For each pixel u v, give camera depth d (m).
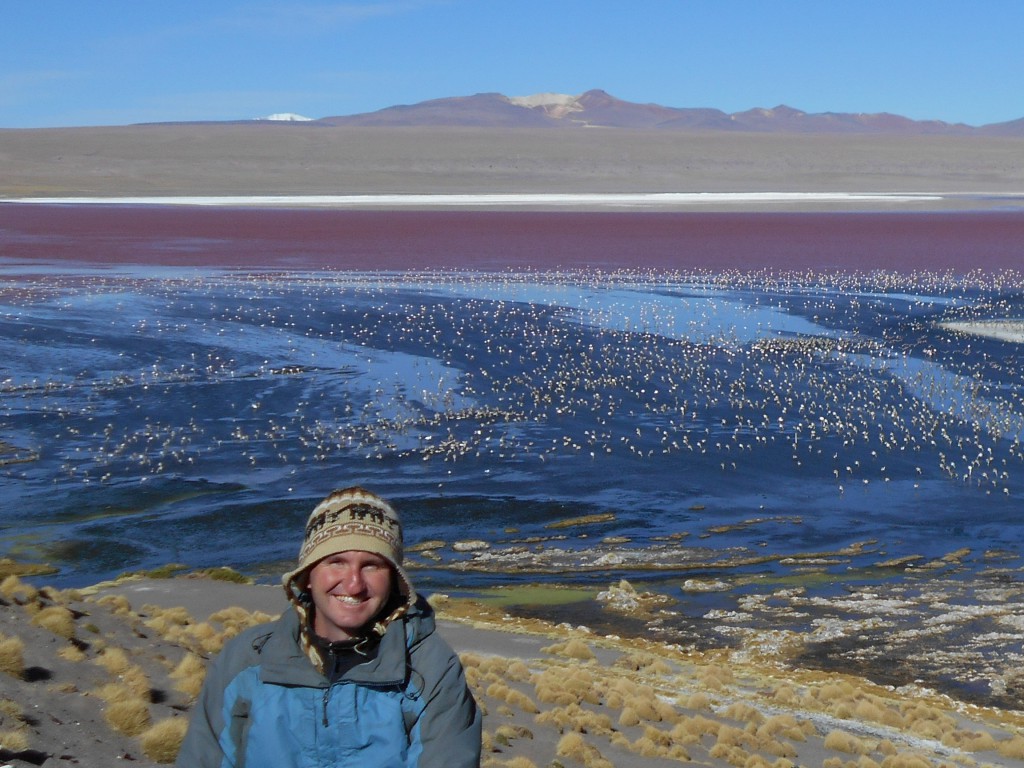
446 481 38.66
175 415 46.44
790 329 68.50
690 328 68.38
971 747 19.42
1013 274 95.25
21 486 36.88
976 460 42.06
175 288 81.38
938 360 59.34
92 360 56.28
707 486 38.91
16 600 13.10
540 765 13.24
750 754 16.59
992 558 32.19
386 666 3.94
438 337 64.31
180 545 31.84
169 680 12.25
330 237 127.12
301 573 4.05
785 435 45.31
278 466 39.91
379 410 48.00
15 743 8.47
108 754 9.19
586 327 68.12
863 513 36.31
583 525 34.75
